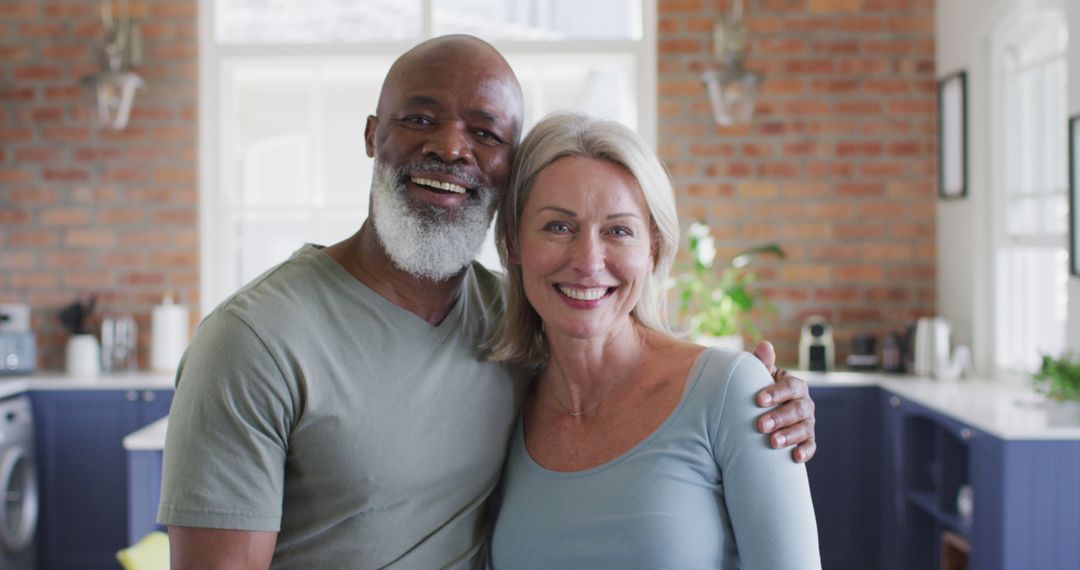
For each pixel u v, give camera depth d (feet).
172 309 15.44
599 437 5.01
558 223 4.88
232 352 4.61
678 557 4.61
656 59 15.49
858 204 15.57
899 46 15.52
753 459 4.67
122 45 14.94
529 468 5.16
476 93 4.99
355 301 4.98
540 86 16.26
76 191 15.83
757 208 15.57
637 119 16.07
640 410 4.97
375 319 4.98
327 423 4.75
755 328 15.69
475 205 5.06
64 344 15.92
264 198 16.35
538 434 5.27
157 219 15.81
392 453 4.86
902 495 12.98
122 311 15.88
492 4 16.26
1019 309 13.56
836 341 15.67
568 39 16.10
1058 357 12.21
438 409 5.05
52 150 15.81
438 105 4.97
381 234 4.98
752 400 4.78
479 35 16.20
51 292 15.90
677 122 15.51
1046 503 9.86
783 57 15.53
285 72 16.30
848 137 15.56
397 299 5.10
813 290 15.66
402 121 5.02
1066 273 12.14
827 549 14.07
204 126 16.01
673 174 15.55
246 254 16.37
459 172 4.97
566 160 4.92
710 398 4.80
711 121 15.52
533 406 5.45
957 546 11.71
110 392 14.56
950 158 14.88
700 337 14.98
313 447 4.77
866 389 14.06
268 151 16.35
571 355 5.09
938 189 15.40
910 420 12.87
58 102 15.76
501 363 5.39
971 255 14.35
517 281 5.32
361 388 4.84
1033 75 13.05
